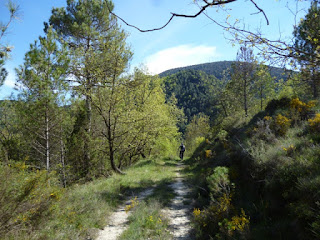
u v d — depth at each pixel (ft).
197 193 29.89
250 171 23.08
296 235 12.78
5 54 15.80
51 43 27.96
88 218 20.63
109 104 45.27
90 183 37.78
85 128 43.60
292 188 15.69
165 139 86.74
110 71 44.16
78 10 52.39
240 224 15.89
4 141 31.50
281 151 21.94
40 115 28.45
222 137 56.03
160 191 33.81
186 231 19.16
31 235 14.51
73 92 42.60
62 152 34.76
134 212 23.49
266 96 88.22
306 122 28.71
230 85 87.86
